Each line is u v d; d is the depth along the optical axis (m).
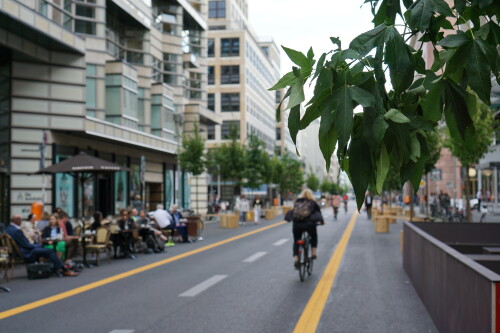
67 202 28.44
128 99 34.16
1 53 25.78
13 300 9.82
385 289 10.48
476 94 1.61
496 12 1.68
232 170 49.91
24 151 26.50
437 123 1.65
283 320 7.85
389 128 1.51
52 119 27.41
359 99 1.42
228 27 89.88
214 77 84.31
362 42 1.50
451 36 1.56
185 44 51.22
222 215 34.38
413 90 1.63
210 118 53.28
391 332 7.02
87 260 16.44
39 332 7.30
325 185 156.75
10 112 26.30
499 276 4.04
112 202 34.12
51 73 27.44
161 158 43.44
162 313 8.47
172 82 46.09
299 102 1.51
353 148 1.51
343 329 7.23
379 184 1.51
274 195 93.75
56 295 10.30
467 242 13.64
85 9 31.09
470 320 4.68
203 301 9.45
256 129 93.06
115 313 8.52
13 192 26.05
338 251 17.95
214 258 16.45
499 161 32.28
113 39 35.91
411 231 11.32
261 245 20.67
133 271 13.74
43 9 26.45
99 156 32.44
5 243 12.80
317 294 10.02
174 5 46.59
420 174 1.60
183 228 22.56
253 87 90.94
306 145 144.38
